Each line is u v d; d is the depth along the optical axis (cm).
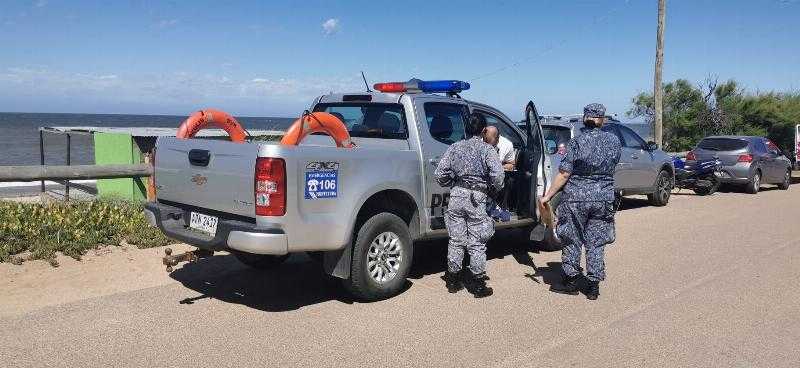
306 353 440
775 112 2895
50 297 541
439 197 618
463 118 665
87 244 672
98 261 644
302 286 608
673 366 431
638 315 538
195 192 534
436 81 662
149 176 863
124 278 604
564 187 591
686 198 1461
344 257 530
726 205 1312
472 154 567
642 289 622
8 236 657
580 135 573
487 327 501
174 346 446
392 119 627
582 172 575
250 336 470
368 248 544
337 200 511
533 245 814
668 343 473
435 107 636
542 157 707
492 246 818
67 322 486
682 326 511
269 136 1189
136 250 691
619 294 603
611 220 579
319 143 666
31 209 768
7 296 537
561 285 619
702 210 1223
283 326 493
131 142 1026
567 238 590
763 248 832
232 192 495
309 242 495
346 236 518
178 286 591
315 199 496
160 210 559
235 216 500
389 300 569
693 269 709
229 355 433
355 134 653
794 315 544
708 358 445
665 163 1270
